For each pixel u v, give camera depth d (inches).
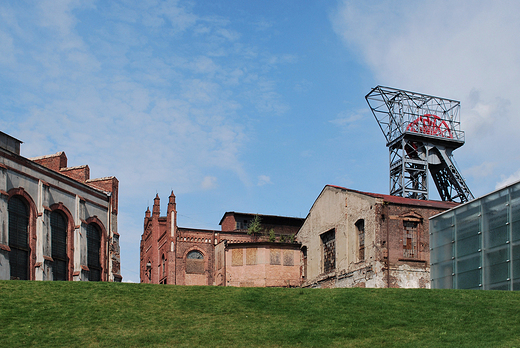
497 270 1572.3
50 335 955.3
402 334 991.0
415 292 1266.0
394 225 1849.2
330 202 2122.3
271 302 1176.2
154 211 2812.5
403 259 1822.1
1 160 1598.2
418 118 2775.6
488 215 1636.3
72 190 1891.0
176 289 1264.8
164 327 1012.5
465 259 1694.1
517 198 1547.7
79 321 1024.9
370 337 980.6
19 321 1008.2
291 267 2229.3
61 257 1808.6
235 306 1141.7
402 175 2672.2
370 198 1888.5
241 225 2856.8
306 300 1194.0
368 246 1855.3
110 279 1994.3
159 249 2741.1
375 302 1174.3
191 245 2556.6
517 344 909.2
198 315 1083.9
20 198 1664.6
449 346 915.4
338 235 2038.6
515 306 1119.0
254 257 2210.9
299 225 2888.8
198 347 923.4
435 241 1830.7
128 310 1094.4
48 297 1145.4
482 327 1005.8
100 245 2004.2
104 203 2044.8
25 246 1658.5
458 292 1263.5
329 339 969.5
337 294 1242.6
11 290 1176.2
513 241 1536.7
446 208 1916.8
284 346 936.9
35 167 1728.6
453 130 2792.8
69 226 1851.6
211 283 2527.1
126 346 922.7
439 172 2805.1
